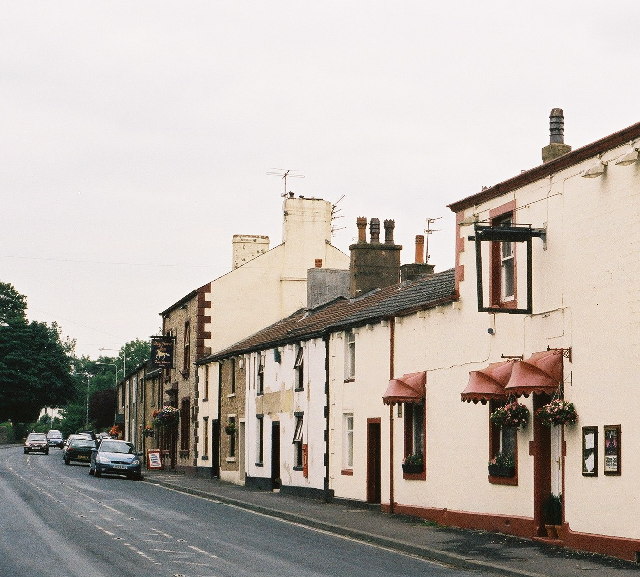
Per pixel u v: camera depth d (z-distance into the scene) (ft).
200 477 165.17
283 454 126.00
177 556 60.18
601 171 62.39
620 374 60.59
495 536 72.28
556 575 52.85
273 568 55.88
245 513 96.27
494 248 77.30
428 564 60.18
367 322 99.71
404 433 91.40
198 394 172.86
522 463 71.97
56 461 220.43
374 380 98.68
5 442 372.79
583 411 64.23
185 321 184.75
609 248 62.44
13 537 69.26
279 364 130.11
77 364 570.87
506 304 75.00
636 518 58.39
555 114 77.10
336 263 174.40
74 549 63.00
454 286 87.04
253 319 172.55
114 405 342.64
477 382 71.41
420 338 89.15
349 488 103.45
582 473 63.98
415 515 88.38
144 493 121.39
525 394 67.51
